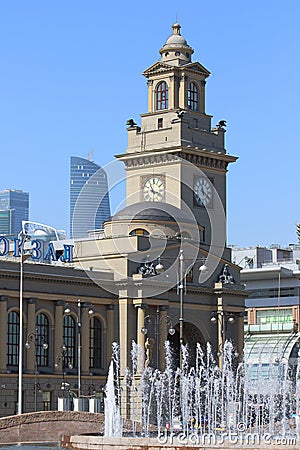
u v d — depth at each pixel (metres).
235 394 167.75
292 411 165.00
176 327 174.62
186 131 187.75
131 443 86.31
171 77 190.38
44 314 157.38
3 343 150.12
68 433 113.12
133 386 158.88
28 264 154.75
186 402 152.75
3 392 149.88
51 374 155.88
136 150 190.38
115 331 165.25
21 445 104.94
